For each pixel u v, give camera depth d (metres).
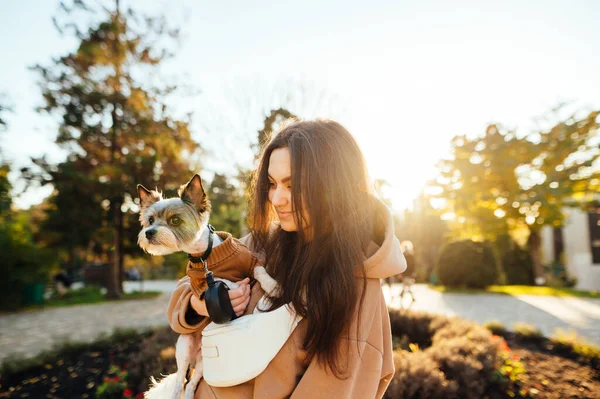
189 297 1.87
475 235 24.62
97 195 19.52
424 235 30.89
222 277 1.82
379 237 1.67
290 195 1.58
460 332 6.31
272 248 1.88
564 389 4.85
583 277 24.86
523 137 22.03
